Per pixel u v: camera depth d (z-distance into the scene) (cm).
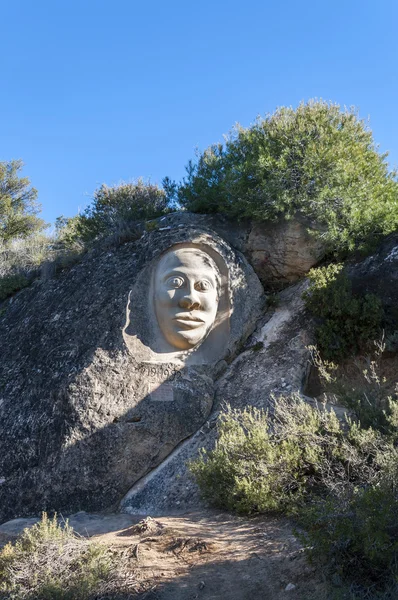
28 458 1029
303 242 1309
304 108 1447
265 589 593
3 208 2734
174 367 1098
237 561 647
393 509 585
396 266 1176
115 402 1045
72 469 994
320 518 606
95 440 1009
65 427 1025
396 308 1131
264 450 786
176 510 880
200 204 1408
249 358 1170
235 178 1339
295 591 576
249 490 757
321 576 584
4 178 2911
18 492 1002
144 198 1661
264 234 1331
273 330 1212
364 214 1273
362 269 1218
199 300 1147
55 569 658
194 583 621
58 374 1109
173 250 1208
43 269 1492
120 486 987
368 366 1095
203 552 679
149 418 1034
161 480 971
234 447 809
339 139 1380
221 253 1216
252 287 1252
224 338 1181
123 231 1352
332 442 782
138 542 725
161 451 1023
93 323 1163
